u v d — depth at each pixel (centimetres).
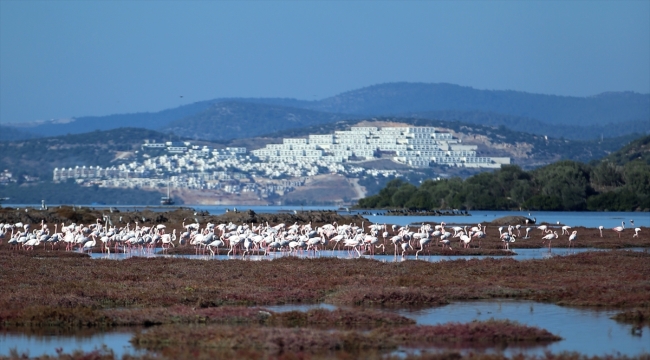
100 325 7200
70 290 8594
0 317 7231
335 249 15088
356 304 8300
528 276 10162
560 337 6706
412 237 16062
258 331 6500
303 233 16288
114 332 6944
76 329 7062
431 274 10269
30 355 6119
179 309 7644
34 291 8506
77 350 6047
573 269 10788
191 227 18300
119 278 9662
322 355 5909
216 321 7294
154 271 10375
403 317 7294
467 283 9488
